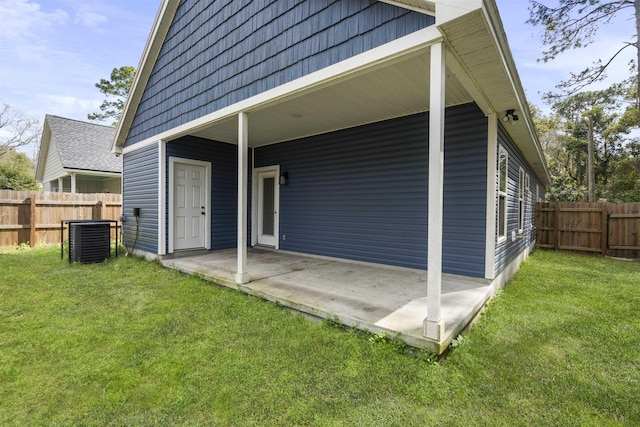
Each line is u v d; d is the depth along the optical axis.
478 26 2.25
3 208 7.46
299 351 2.56
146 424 1.81
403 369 2.28
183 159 6.31
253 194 7.41
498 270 4.37
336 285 4.00
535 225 9.31
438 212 2.41
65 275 5.02
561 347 2.72
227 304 3.62
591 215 8.45
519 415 1.87
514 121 4.23
